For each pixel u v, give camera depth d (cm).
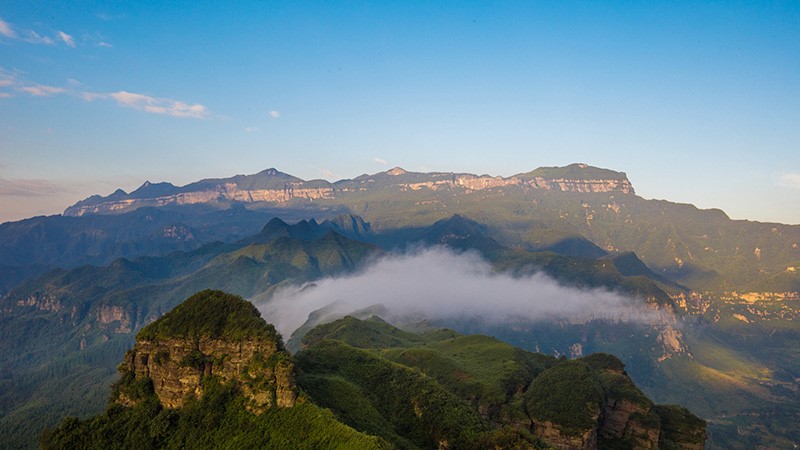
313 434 12006
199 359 13450
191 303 14512
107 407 13825
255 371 12988
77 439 12850
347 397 15862
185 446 12338
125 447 12575
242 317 13888
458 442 15462
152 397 13512
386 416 16550
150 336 13938
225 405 12862
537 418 19862
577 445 19038
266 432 12244
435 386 17962
